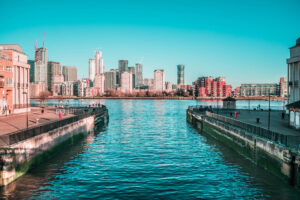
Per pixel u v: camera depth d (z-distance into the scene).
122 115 115.56
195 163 35.62
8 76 60.19
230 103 89.56
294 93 52.66
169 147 46.19
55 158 37.75
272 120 54.66
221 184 27.67
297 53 51.41
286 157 27.02
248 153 37.53
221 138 51.12
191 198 24.20
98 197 24.33
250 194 25.02
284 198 24.08
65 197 24.27
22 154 29.52
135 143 49.81
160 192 25.56
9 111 61.19
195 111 82.06
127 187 26.77
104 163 35.38
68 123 46.62
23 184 27.19
